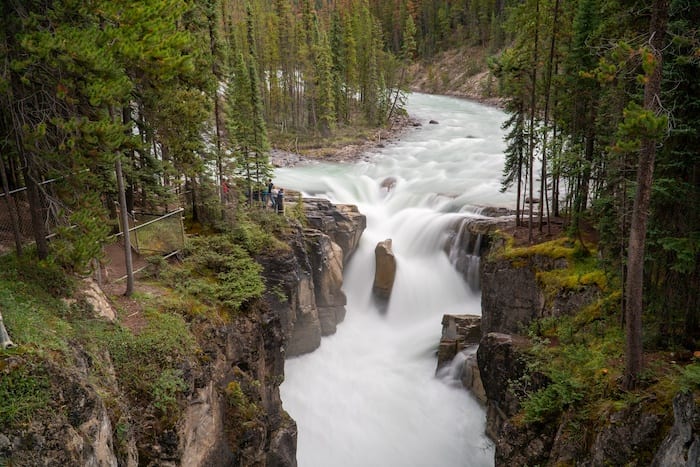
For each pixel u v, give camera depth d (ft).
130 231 68.59
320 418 84.69
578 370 59.88
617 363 57.11
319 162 185.98
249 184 95.25
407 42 272.51
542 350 66.85
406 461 77.92
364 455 79.05
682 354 53.98
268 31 239.30
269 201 101.76
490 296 88.69
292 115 236.63
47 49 40.32
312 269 100.68
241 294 68.03
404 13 389.80
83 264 45.80
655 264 55.21
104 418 37.55
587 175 82.07
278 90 230.89
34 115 46.47
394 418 85.15
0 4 42.37
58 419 32.91
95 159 46.29
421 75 370.32
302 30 238.68
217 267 73.87
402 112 256.52
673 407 43.47
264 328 71.61
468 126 232.53
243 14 294.46
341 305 107.55
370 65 255.50
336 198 141.90
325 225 108.99
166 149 83.92
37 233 48.65
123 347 48.93
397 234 124.77
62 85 43.68
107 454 37.29
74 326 45.75
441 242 117.08
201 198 83.92
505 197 129.70
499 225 104.37
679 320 55.26
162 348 50.96
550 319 74.02
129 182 73.87
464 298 110.83
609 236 68.59
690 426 40.75
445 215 120.67
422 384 91.35
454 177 153.69
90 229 45.73
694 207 51.11
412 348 101.45
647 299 57.67
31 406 31.94
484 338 76.33
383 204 142.31
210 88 79.82
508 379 70.79
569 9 88.48
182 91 73.46
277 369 75.36
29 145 43.60
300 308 92.38
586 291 72.33
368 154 193.88
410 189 144.97
